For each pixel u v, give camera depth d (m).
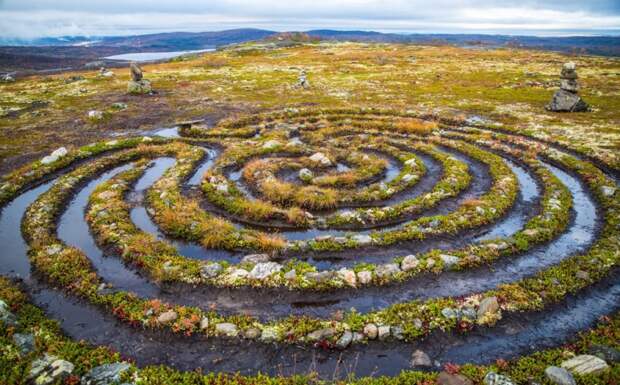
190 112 41.84
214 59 103.00
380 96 50.50
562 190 21.41
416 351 10.29
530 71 71.19
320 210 19.98
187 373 9.48
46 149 28.95
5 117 38.41
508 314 11.84
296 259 14.87
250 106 44.81
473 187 22.42
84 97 48.72
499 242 15.60
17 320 11.16
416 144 29.86
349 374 9.30
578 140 30.69
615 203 19.69
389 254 15.50
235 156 26.56
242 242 15.96
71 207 19.78
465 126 36.81
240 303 12.45
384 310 11.77
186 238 16.69
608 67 77.81
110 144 29.48
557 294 12.66
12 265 14.57
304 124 37.09
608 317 11.66
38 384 8.77
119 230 16.61
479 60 94.31
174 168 24.39
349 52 119.88
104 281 13.54
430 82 61.72
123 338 10.88
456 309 11.70
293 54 115.94
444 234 16.92
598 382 8.98
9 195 21.06
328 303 12.55
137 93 50.75
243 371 9.82
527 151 28.78
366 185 23.20
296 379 9.28
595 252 14.94
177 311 11.63
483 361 10.23
